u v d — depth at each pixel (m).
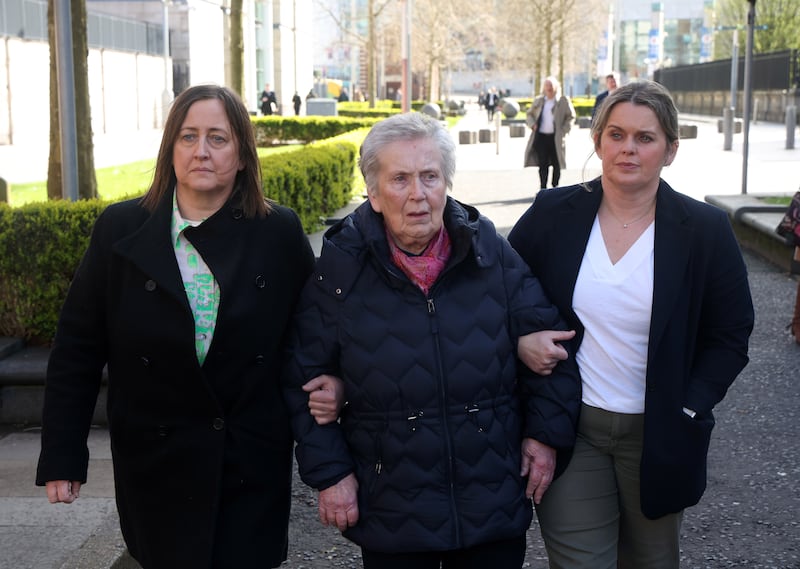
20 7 31.67
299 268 2.97
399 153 2.67
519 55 72.44
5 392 5.70
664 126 2.87
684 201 2.96
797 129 36.06
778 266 10.43
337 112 40.31
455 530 2.69
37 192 16.52
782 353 7.22
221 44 50.62
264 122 31.58
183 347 2.77
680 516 3.11
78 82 9.57
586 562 3.00
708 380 2.98
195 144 2.79
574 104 52.41
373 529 2.75
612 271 2.96
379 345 2.73
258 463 2.91
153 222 2.82
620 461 3.03
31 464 5.07
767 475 5.08
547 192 3.13
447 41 70.81
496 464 2.76
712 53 66.19
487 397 2.76
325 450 2.81
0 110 30.67
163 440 2.87
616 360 2.96
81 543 4.07
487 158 24.83
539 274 3.07
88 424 2.96
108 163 22.91
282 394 2.94
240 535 2.88
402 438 2.71
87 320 2.90
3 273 5.87
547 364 2.86
